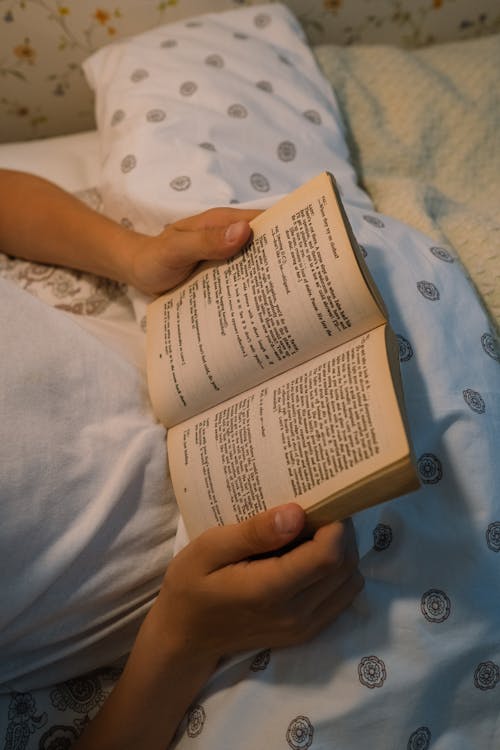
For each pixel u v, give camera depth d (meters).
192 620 0.52
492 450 0.55
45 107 1.09
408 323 0.57
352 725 0.52
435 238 0.68
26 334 0.56
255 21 0.89
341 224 0.49
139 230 0.71
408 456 0.42
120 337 0.66
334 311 0.49
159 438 0.57
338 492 0.45
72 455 0.54
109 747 0.55
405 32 1.09
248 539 0.48
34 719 0.59
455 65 0.90
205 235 0.56
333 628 0.55
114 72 0.83
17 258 0.79
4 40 0.98
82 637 0.59
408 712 0.52
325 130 0.79
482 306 0.65
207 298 0.57
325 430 0.46
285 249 0.52
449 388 0.55
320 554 0.47
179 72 0.80
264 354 0.52
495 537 0.54
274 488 0.49
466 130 0.83
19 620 0.54
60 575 0.53
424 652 0.53
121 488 0.55
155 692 0.55
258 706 0.54
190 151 0.71
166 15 0.99
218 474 0.52
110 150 0.75
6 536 0.51
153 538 0.57
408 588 0.54
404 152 0.83
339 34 1.08
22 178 0.77
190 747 0.55
